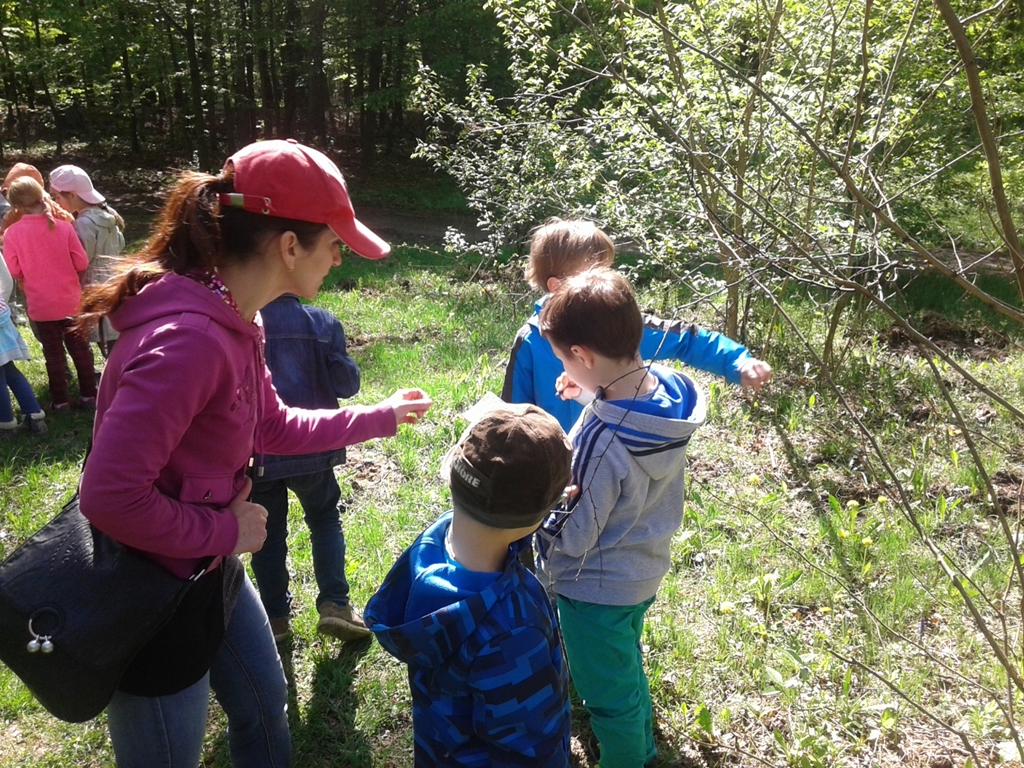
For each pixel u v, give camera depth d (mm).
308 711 2746
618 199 4852
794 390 5367
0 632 1531
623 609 2145
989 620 3098
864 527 3678
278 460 2627
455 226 14164
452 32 15297
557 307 2055
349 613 2975
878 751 2510
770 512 3875
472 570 1620
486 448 1546
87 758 2596
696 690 2779
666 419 1995
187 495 1588
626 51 5547
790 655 2605
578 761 2553
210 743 2619
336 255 1686
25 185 5082
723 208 4652
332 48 17516
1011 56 6770
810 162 4895
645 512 2148
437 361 6168
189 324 1479
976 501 3988
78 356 5406
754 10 5258
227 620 1828
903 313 6832
